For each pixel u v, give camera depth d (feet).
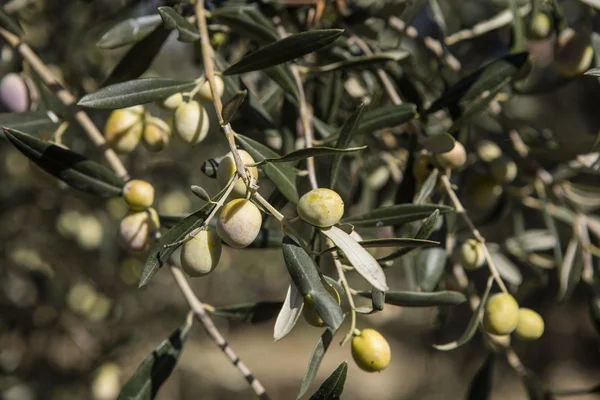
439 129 2.84
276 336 2.04
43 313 4.42
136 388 2.36
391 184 3.09
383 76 2.64
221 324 6.75
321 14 2.67
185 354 6.24
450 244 2.56
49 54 3.70
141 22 2.49
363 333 2.19
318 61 2.83
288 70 2.49
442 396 7.54
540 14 2.79
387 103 2.91
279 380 13.42
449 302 2.32
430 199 2.67
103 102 2.23
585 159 2.72
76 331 4.46
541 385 2.69
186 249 2.10
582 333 8.93
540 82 2.94
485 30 2.87
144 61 2.53
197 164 4.92
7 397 4.38
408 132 2.83
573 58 2.68
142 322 5.16
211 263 2.10
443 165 2.49
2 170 4.42
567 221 2.83
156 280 5.26
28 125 2.47
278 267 6.97
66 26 3.80
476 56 3.34
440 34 2.84
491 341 2.72
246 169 2.08
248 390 7.82
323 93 2.77
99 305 4.40
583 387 9.55
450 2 3.41
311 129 2.67
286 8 2.74
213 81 2.27
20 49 2.52
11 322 4.37
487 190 2.83
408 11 2.75
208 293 6.67
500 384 8.95
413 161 2.59
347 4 2.81
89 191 2.37
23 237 4.48
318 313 2.04
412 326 7.20
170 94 2.29
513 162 2.79
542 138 2.87
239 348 15.64
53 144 2.33
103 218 4.27
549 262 2.97
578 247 2.79
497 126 2.98
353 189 3.09
